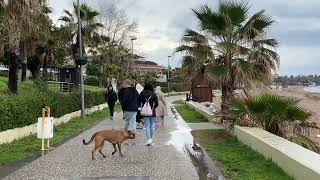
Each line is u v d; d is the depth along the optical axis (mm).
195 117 26828
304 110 13875
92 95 32000
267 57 19734
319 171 7465
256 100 14422
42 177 9383
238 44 19906
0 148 13531
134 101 15148
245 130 13984
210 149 13297
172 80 99750
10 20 19953
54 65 53844
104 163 11039
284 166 9453
